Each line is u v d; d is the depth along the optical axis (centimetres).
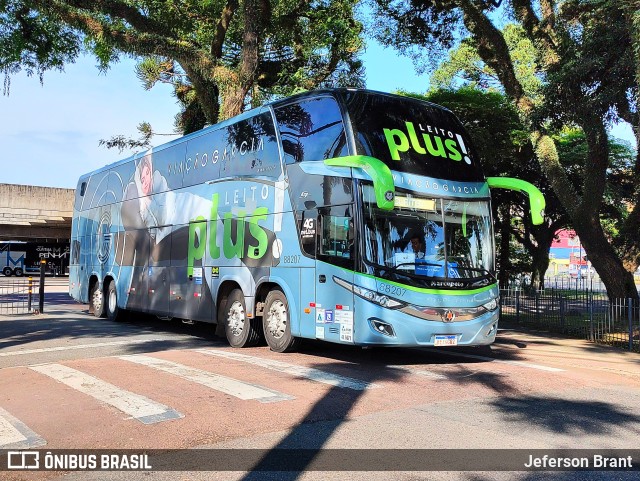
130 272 1608
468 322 930
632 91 1417
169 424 575
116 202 1739
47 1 1631
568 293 1706
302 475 452
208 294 1241
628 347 1227
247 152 1162
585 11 1501
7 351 1085
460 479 448
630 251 1958
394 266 893
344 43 2320
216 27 2072
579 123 1553
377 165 861
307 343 1123
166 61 2366
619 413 657
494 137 2428
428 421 604
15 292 3019
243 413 614
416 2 1977
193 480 442
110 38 1672
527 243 3203
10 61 2055
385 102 983
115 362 919
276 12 2248
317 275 952
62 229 4888
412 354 1088
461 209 980
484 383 809
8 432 552
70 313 1975
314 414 618
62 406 641
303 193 999
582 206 1697
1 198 4238
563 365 997
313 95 1013
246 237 1136
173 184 1426
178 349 1122
